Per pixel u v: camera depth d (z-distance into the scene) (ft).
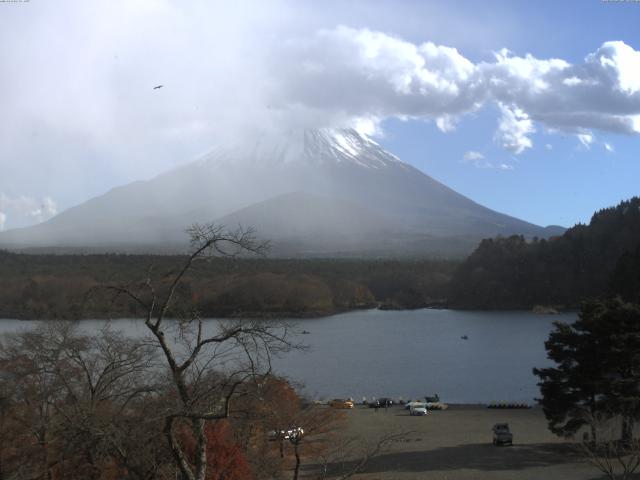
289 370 284.82
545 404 138.00
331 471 118.32
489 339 406.41
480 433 165.37
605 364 133.28
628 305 136.15
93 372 77.71
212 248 54.13
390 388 252.21
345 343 384.88
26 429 64.80
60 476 61.67
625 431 130.31
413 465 130.31
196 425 51.49
